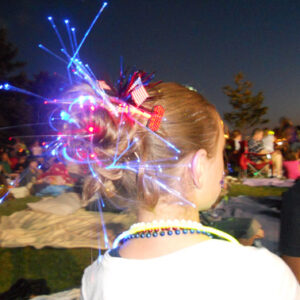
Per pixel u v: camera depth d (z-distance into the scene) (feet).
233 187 26.63
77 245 13.15
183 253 2.48
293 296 2.46
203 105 2.84
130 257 2.75
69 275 11.06
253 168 33.40
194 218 2.81
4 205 20.67
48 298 8.68
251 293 2.31
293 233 5.41
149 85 2.95
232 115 54.80
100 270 2.82
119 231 14.38
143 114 2.70
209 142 2.75
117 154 2.73
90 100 2.84
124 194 2.92
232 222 12.59
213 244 2.51
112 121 2.74
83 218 16.44
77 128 2.86
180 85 2.95
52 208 17.78
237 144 34.47
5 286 10.55
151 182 2.66
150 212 2.79
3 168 28.14
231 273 2.36
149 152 2.67
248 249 2.54
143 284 2.47
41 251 13.01
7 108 48.57
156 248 2.65
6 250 13.14
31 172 24.59
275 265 2.48
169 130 2.65
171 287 2.38
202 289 2.32
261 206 18.97
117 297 2.52
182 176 2.69
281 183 28.86
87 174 3.02
